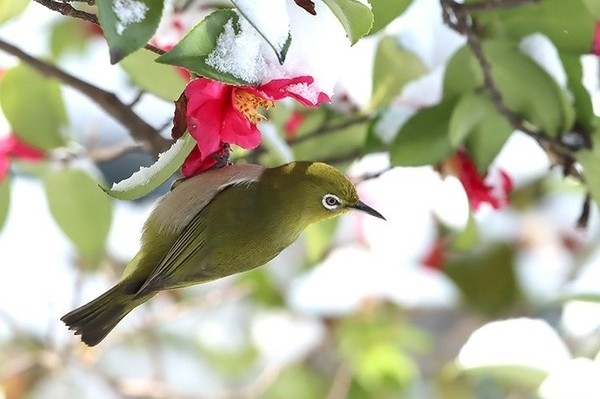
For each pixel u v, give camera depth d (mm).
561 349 2383
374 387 2463
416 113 2270
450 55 2275
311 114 2320
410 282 2455
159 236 2197
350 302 2461
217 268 2199
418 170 2400
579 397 2361
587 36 2250
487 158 2275
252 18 2105
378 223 2447
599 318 2420
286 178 2211
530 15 2250
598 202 2248
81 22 2447
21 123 2320
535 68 2248
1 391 2438
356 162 2322
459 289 2459
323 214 2215
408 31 2299
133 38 2098
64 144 2328
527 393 2445
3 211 2330
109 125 2443
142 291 2182
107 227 2342
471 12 2240
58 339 2455
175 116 2145
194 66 2117
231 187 2203
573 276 2443
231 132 2145
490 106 2258
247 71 2123
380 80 2301
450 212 2395
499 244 2459
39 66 2264
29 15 2438
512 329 2391
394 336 2465
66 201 2336
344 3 2133
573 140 2252
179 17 2254
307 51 2137
